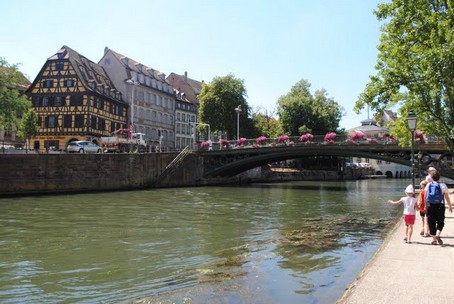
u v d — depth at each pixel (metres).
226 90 64.19
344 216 20.16
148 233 15.16
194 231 15.59
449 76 17.09
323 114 67.00
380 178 85.31
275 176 61.75
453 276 6.93
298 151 42.50
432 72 17.31
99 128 57.72
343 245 12.36
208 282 8.35
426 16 18.36
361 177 82.62
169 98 78.88
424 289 6.21
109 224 17.28
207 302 7.10
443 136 20.47
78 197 30.33
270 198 30.69
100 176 36.91
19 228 16.25
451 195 24.80
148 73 74.38
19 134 46.53
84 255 11.61
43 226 16.73
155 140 73.12
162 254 11.63
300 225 17.11
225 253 11.55
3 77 35.19
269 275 8.80
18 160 31.94
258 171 58.66
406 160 36.69
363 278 6.82
